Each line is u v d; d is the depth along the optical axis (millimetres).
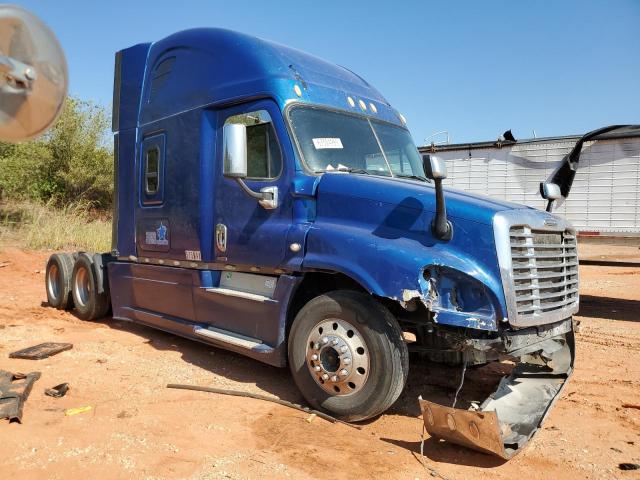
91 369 5789
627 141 9938
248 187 5457
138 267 7102
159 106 6777
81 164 21000
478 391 5453
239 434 4203
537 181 10930
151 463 3664
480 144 11547
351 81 6277
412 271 4105
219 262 5828
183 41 6613
